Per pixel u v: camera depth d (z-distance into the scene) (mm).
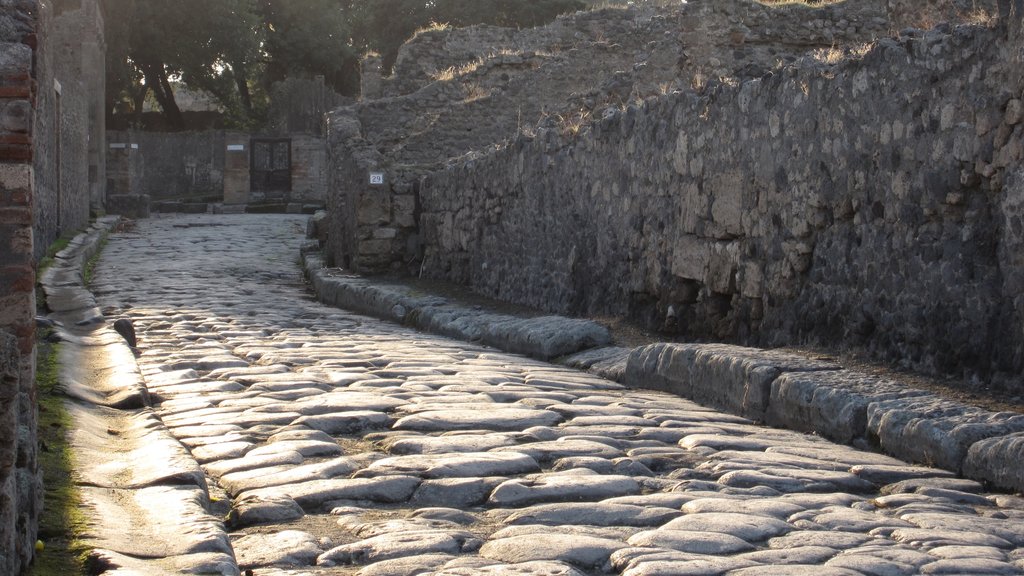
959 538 4117
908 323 7305
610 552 3951
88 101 31906
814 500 4770
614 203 11945
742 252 9383
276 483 5051
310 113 42031
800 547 3980
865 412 6082
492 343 11828
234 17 45812
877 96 7660
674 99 10617
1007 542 4113
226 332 12539
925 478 5230
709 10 17250
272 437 6137
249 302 16609
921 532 4195
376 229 19250
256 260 23547
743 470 5238
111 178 39344
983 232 6676
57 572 3305
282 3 49906
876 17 17312
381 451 5840
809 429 6504
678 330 10469
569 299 13016
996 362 6496
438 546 4035
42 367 8008
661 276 10828
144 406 7230
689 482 5020
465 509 4684
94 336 10961
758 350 7816
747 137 9297
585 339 10586
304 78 43938
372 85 27766
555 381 8617
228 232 29516
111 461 5180
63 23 32125
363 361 9711
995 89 6527
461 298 15703
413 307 14805
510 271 15195
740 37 17297
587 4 46938
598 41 23094
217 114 51688
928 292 7121
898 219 7438
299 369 9250
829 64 8461
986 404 6168
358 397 7434
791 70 8734
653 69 17719
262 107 51781
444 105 23812
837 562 3773
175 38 45406
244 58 46750
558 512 4508
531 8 46594
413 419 6578
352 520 4473
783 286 8789
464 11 47250
